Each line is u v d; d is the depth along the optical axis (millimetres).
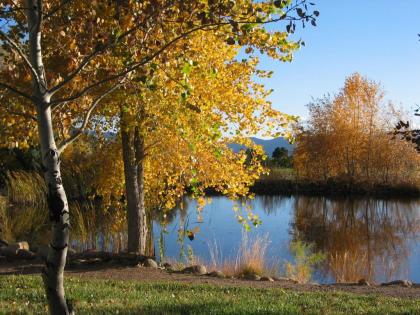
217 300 6898
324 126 40906
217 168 10820
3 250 11320
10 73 5547
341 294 8102
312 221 24219
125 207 13164
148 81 5402
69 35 5391
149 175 12133
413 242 18375
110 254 11375
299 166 41062
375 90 40094
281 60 8117
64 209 4223
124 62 5336
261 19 4953
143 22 4824
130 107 9203
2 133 6488
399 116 39031
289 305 6707
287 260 14039
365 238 19266
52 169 4227
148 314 5836
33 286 7727
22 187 24328
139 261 11086
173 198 12219
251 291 8078
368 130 39969
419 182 38125
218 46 9117
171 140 10625
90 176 16500
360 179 39406
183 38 5531
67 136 5953
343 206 31438
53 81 5355
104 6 5109
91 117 11133
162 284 8461
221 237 18562
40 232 18219
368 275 12523
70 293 7148
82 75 5695
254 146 10953
